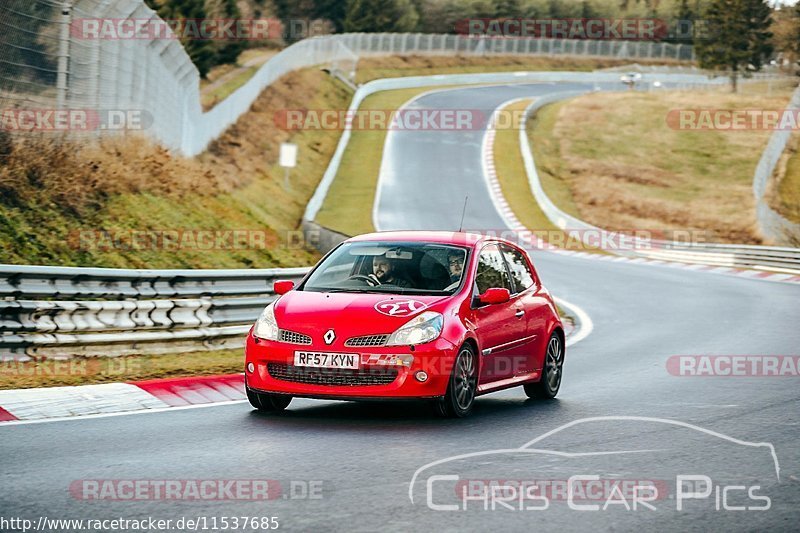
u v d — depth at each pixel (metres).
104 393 35.25
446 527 19.16
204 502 20.86
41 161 65.31
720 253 123.50
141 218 70.69
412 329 31.28
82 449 26.25
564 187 198.62
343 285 34.31
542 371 37.62
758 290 93.00
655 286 96.25
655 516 20.25
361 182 176.38
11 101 64.19
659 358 49.97
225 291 49.56
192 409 33.22
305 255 83.12
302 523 19.28
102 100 74.31
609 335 61.31
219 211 83.44
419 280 34.06
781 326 64.75
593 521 19.78
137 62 81.19
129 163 77.62
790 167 186.75
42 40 66.94
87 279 43.72
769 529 19.50
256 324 32.81
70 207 65.19
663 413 33.72
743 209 184.50
